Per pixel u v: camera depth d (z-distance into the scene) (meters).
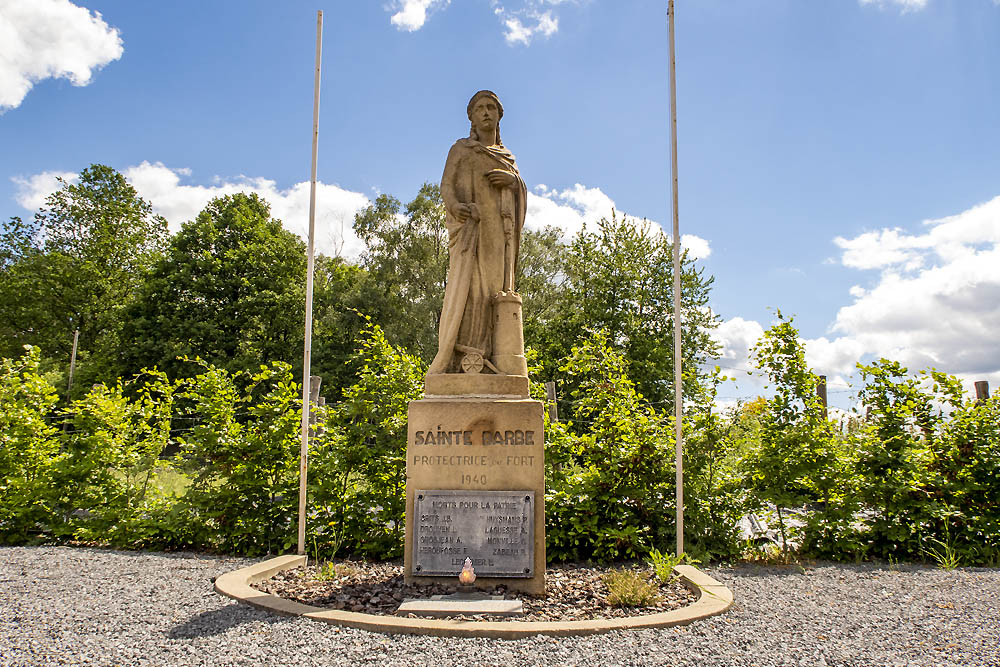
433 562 6.54
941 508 9.05
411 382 9.51
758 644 4.92
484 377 6.93
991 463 9.27
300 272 36.84
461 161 7.48
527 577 6.46
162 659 4.49
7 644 4.78
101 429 9.86
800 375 9.60
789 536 9.45
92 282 37.19
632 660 4.54
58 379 31.47
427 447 6.70
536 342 32.53
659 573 6.95
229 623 5.29
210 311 33.50
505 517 6.54
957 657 4.73
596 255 32.12
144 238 40.06
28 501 9.59
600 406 9.54
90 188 38.81
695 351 30.69
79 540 9.73
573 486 9.00
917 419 9.63
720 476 9.26
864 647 4.93
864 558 9.12
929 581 7.50
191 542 9.26
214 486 9.35
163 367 31.17
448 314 7.21
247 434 9.21
